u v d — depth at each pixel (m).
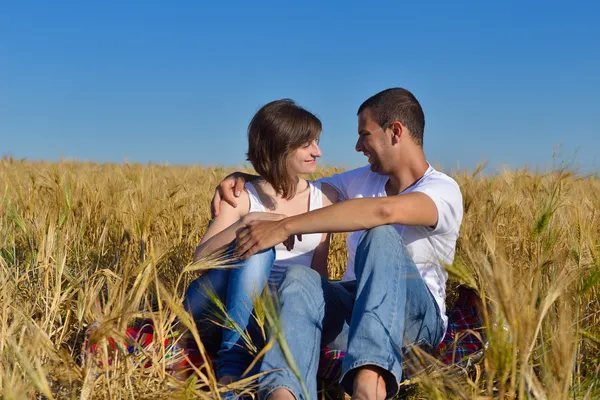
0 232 3.34
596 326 2.64
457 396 1.80
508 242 3.32
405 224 2.43
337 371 2.52
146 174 6.11
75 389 1.94
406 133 2.74
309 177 5.54
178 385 1.82
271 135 2.86
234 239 2.67
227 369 2.38
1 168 7.04
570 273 2.51
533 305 1.64
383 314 2.17
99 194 4.53
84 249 3.78
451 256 2.67
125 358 1.93
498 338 1.59
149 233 3.44
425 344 2.48
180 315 1.81
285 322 2.17
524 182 4.68
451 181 2.68
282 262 2.98
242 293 2.47
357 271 2.34
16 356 1.95
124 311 1.88
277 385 1.99
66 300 2.61
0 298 2.50
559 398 1.51
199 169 8.36
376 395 2.04
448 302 3.46
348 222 2.35
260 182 3.07
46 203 4.09
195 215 4.64
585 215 3.52
